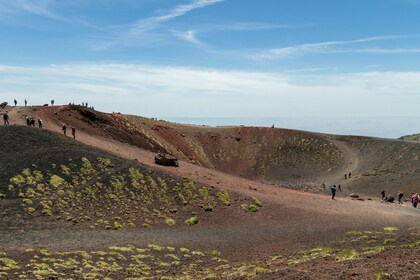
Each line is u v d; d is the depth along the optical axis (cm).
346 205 6309
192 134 18262
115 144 8569
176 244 3806
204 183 5984
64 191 4962
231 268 2908
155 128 16112
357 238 3716
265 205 5547
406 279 1709
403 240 3334
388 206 6762
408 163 15362
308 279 1975
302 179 15788
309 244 3725
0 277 2477
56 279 2561
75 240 3684
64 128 7406
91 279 2620
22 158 5534
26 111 8938
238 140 18950
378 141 18638
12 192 4747
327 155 18012
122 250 3453
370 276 1831
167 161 7262
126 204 4950
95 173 5512
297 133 19738
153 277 2716
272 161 17700
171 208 5066
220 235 4259
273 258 3119
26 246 3353
